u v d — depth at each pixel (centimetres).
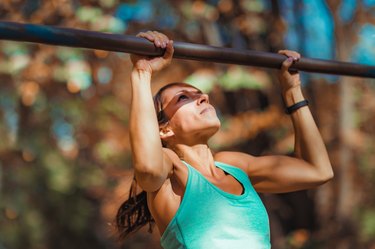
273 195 1024
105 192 1251
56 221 1187
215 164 368
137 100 339
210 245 332
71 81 972
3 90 1039
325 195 1002
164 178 335
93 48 338
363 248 980
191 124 363
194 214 335
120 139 1210
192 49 368
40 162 1161
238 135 981
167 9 1015
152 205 345
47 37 324
